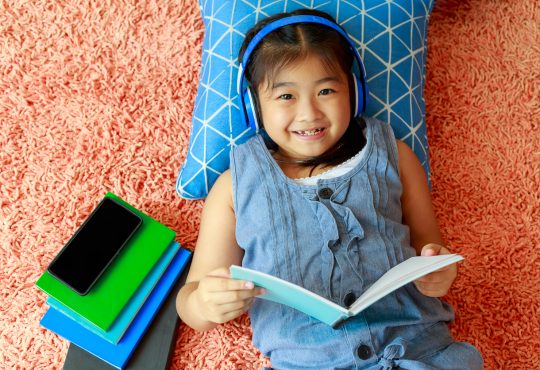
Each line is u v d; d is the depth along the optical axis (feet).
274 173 3.13
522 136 3.94
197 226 3.83
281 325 2.97
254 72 3.05
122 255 3.43
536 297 3.59
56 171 3.93
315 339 2.88
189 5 4.24
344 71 3.05
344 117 3.00
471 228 3.77
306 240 2.99
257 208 3.09
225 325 3.56
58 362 3.53
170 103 4.06
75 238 3.38
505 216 3.78
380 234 3.03
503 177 3.87
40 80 4.12
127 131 4.01
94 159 3.95
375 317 2.88
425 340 2.90
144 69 4.14
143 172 3.94
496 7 4.19
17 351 3.56
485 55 4.12
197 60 4.14
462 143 3.96
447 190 3.86
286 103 2.95
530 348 3.49
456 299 3.61
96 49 4.17
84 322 3.33
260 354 3.50
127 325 3.31
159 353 3.41
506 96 4.03
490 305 3.59
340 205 3.01
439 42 4.18
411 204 3.35
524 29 4.14
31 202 3.87
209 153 3.59
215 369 3.48
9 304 3.67
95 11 4.24
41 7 4.25
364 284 2.92
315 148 3.06
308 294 2.26
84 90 4.09
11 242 3.78
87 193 3.88
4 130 4.02
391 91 3.63
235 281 2.51
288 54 2.90
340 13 3.64
